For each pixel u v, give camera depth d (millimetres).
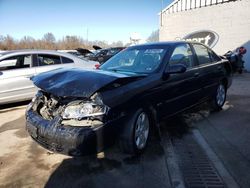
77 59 7270
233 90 8078
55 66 6797
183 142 4105
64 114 3092
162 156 3631
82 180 3045
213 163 3424
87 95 2971
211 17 13055
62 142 3012
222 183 2971
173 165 3377
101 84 3072
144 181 3014
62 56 7043
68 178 3096
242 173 3170
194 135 4383
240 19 12117
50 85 3318
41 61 6680
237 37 12336
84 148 2957
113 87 3252
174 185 2936
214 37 13023
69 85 3162
